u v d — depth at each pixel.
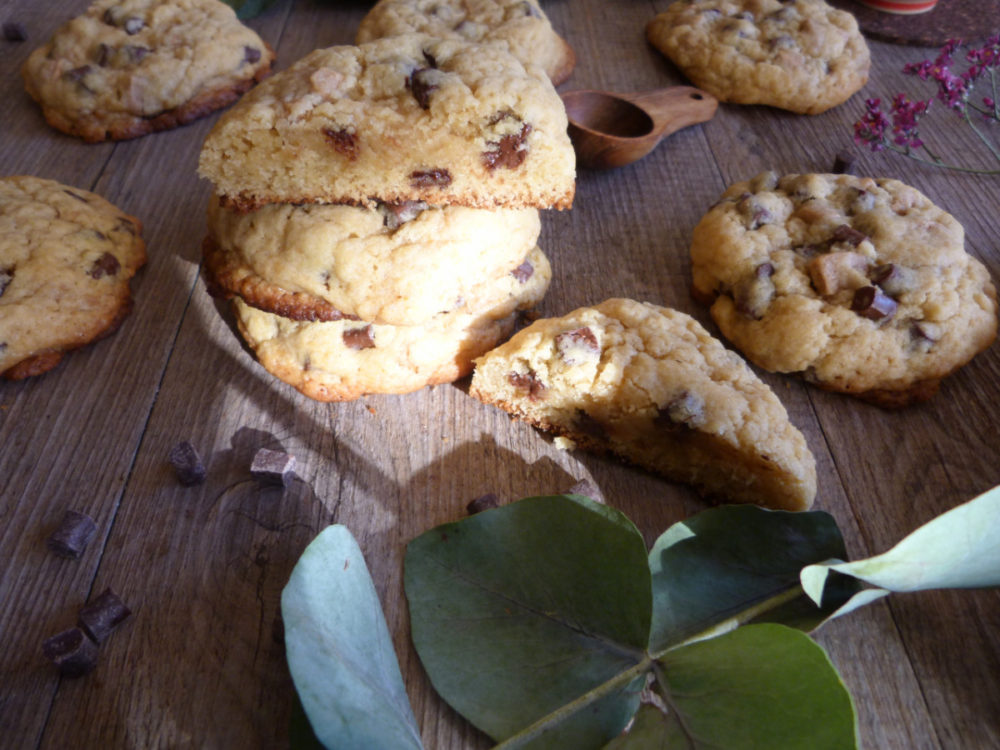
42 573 0.20
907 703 0.18
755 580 0.18
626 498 0.22
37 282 0.23
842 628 0.19
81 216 0.26
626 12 0.39
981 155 0.31
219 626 0.19
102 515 0.21
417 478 0.22
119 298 0.25
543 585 0.18
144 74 0.30
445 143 0.21
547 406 0.22
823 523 0.18
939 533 0.15
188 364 0.24
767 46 0.33
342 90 0.21
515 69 0.21
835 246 0.24
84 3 0.38
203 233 0.28
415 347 0.22
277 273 0.21
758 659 0.15
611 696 0.16
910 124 0.29
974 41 0.37
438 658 0.17
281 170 0.21
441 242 0.21
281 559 0.20
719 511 0.18
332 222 0.21
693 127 0.32
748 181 0.27
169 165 0.30
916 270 0.24
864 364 0.23
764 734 0.14
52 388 0.23
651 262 0.27
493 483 0.22
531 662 0.17
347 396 0.23
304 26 0.37
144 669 0.18
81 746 0.17
